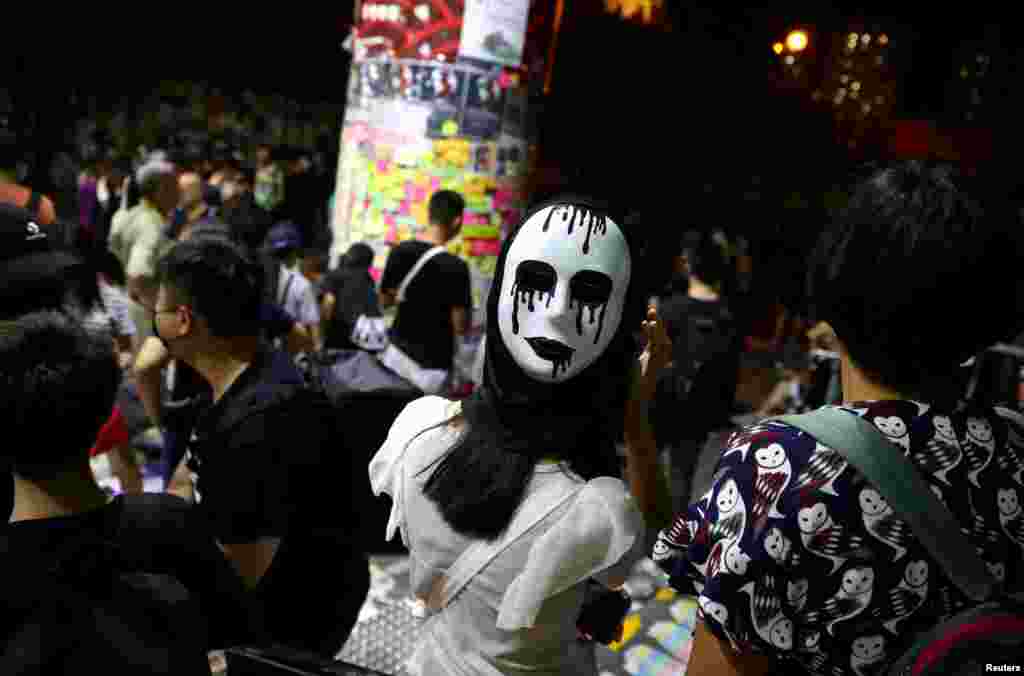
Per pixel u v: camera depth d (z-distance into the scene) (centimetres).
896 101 1380
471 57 500
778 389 762
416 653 155
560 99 1355
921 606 103
